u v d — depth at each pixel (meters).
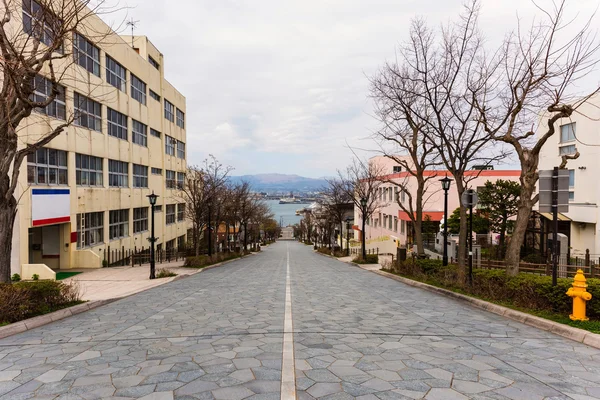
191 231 43.06
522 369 4.48
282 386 3.92
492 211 22.28
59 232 19.02
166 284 13.71
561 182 7.38
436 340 5.75
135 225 28.33
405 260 16.61
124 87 25.89
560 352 5.18
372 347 5.36
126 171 26.66
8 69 7.09
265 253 47.00
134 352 5.18
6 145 7.98
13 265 14.50
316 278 15.31
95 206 21.36
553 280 7.27
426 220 30.33
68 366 4.64
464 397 3.68
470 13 13.27
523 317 7.06
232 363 4.65
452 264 13.61
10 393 3.82
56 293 8.33
